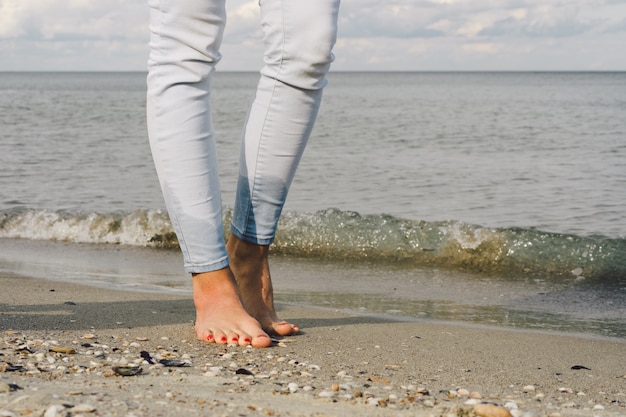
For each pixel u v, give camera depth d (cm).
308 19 199
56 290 339
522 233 477
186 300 312
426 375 198
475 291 387
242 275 233
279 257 498
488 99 4178
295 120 211
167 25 203
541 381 199
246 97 4747
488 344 248
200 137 209
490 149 1381
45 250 520
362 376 190
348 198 798
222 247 219
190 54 203
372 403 161
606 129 1834
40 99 4197
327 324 272
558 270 449
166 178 211
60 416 135
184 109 205
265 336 218
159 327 242
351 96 4984
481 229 489
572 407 171
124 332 234
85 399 148
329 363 203
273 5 203
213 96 5062
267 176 218
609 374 211
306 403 158
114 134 1725
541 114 2561
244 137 218
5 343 210
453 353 229
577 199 762
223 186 864
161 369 184
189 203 212
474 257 475
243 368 189
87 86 8650
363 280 416
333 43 203
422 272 444
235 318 219
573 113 2602
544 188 852
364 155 1292
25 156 1224
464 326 287
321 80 209
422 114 2692
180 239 218
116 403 146
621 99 3875
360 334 251
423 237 499
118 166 1088
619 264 443
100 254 505
